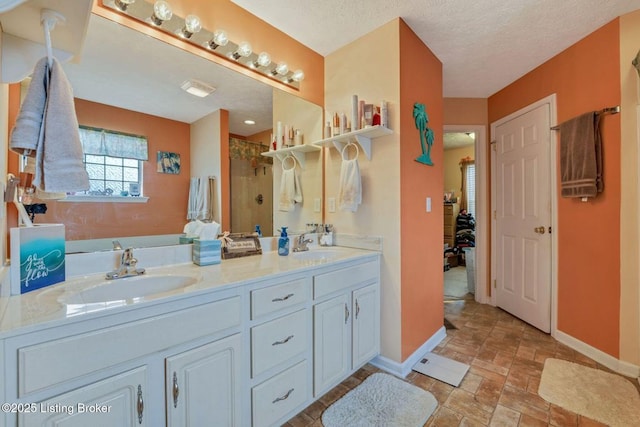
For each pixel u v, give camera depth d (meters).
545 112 2.54
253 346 1.28
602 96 2.05
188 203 1.66
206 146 1.73
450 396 1.69
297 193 2.23
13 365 0.74
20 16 0.88
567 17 1.92
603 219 2.05
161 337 1.00
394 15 1.89
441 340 2.42
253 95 1.94
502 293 3.13
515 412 1.55
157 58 1.51
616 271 1.98
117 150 1.40
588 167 2.09
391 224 1.97
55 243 1.13
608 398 1.65
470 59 2.46
